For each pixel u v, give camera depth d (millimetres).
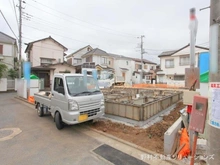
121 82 22141
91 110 4254
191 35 2904
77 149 3240
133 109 4910
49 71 19078
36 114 6363
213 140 1437
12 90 15633
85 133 4168
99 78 19391
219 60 1388
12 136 3936
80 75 4730
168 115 6105
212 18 1461
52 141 3641
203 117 1812
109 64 28984
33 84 10453
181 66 21688
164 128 4398
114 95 7664
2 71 14602
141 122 4703
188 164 2611
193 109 1913
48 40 21750
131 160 2803
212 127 1453
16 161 2775
